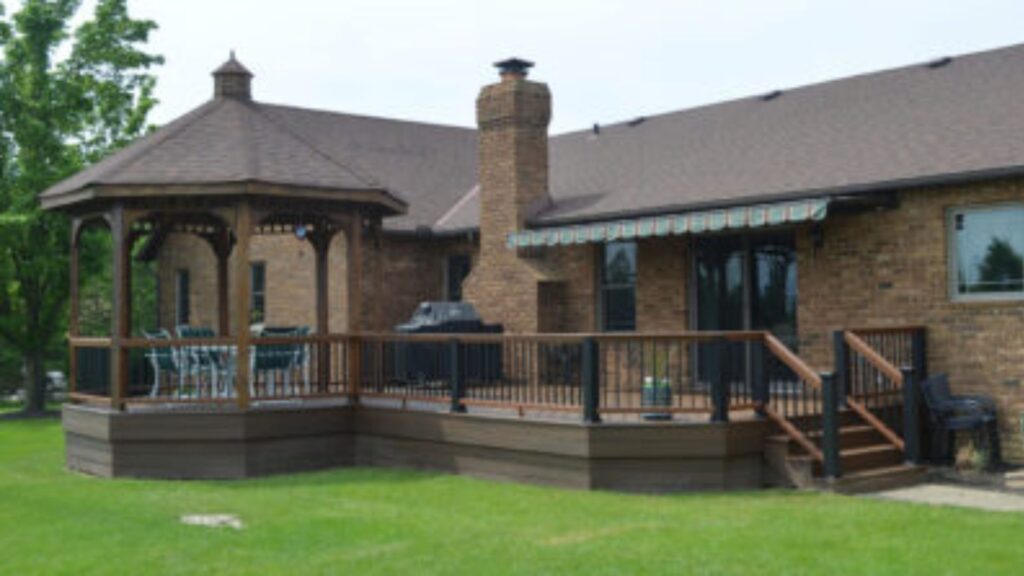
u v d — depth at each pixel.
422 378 15.66
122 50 26.73
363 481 13.71
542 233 17.47
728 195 16.41
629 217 17.67
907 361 14.55
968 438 13.88
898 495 11.88
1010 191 13.66
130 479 14.43
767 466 12.71
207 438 14.44
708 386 17.02
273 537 9.93
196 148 15.23
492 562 8.73
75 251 16.31
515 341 13.52
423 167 24.34
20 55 25.31
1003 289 13.95
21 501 12.31
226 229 18.50
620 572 8.28
